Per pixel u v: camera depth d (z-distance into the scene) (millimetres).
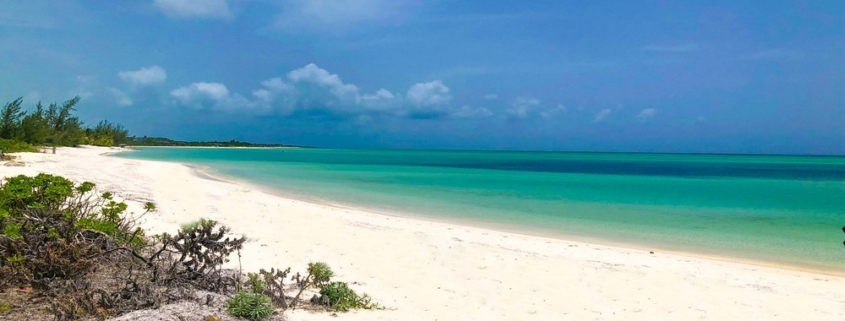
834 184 46219
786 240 16578
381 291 8703
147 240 9336
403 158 115438
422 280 9703
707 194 33906
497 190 33125
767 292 9992
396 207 22969
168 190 22297
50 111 66438
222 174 40438
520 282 9953
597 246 14742
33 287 6199
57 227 7082
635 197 30562
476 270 10758
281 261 10211
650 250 14609
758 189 39156
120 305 5805
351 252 11789
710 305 8961
